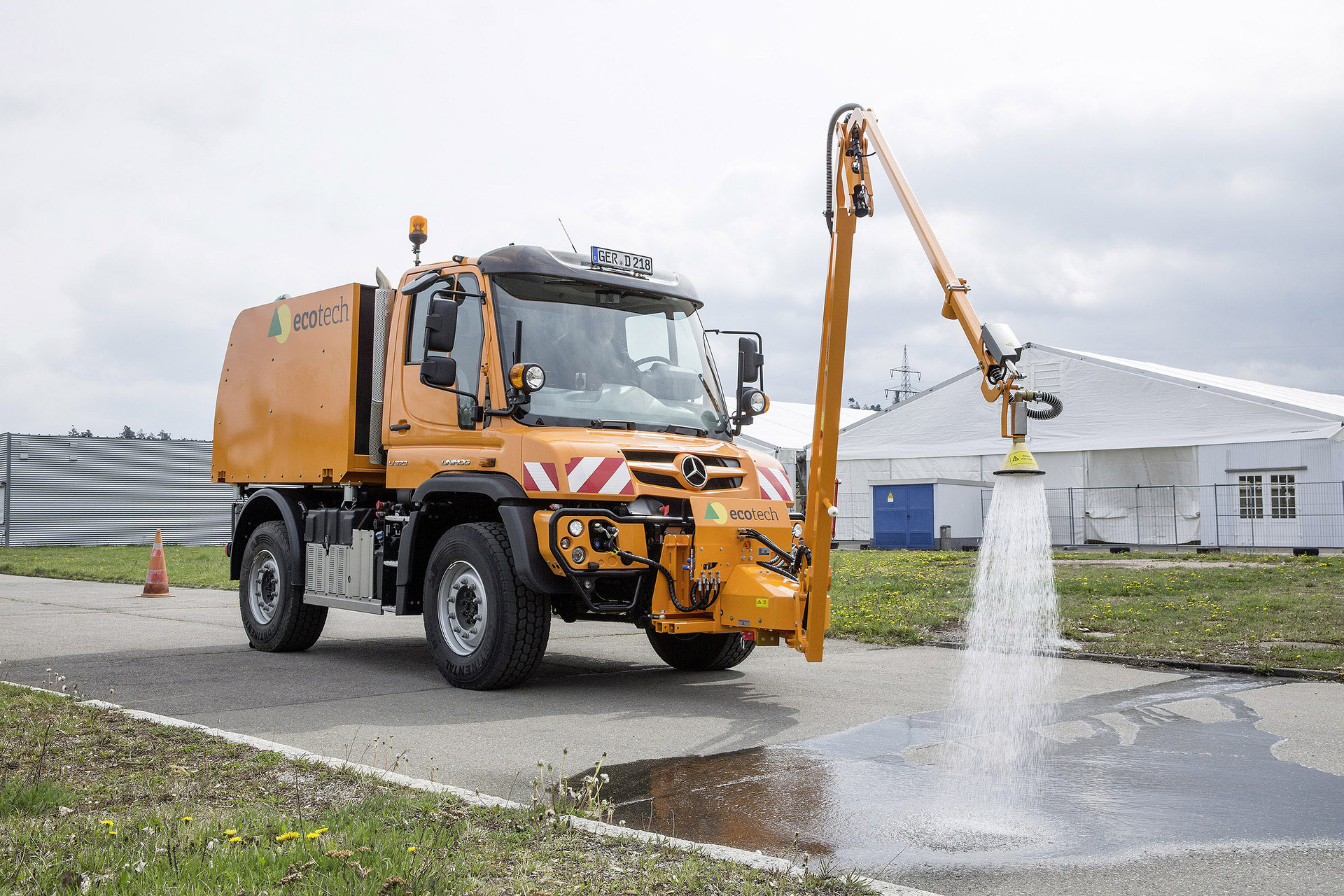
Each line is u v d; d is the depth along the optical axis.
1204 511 33.09
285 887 3.23
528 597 7.57
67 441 47.50
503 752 5.68
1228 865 3.79
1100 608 12.78
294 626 9.80
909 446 40.16
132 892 3.19
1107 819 4.39
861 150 6.54
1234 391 32.66
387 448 8.85
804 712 6.92
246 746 5.37
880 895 3.36
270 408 10.20
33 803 4.20
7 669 8.69
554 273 7.95
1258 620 11.28
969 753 5.66
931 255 5.71
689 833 4.18
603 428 7.83
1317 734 6.18
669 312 8.59
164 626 12.22
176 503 49.19
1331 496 30.44
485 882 3.40
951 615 12.23
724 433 8.49
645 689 7.89
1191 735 6.16
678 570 7.27
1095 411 35.47
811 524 6.64
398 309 8.91
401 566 8.29
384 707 7.05
